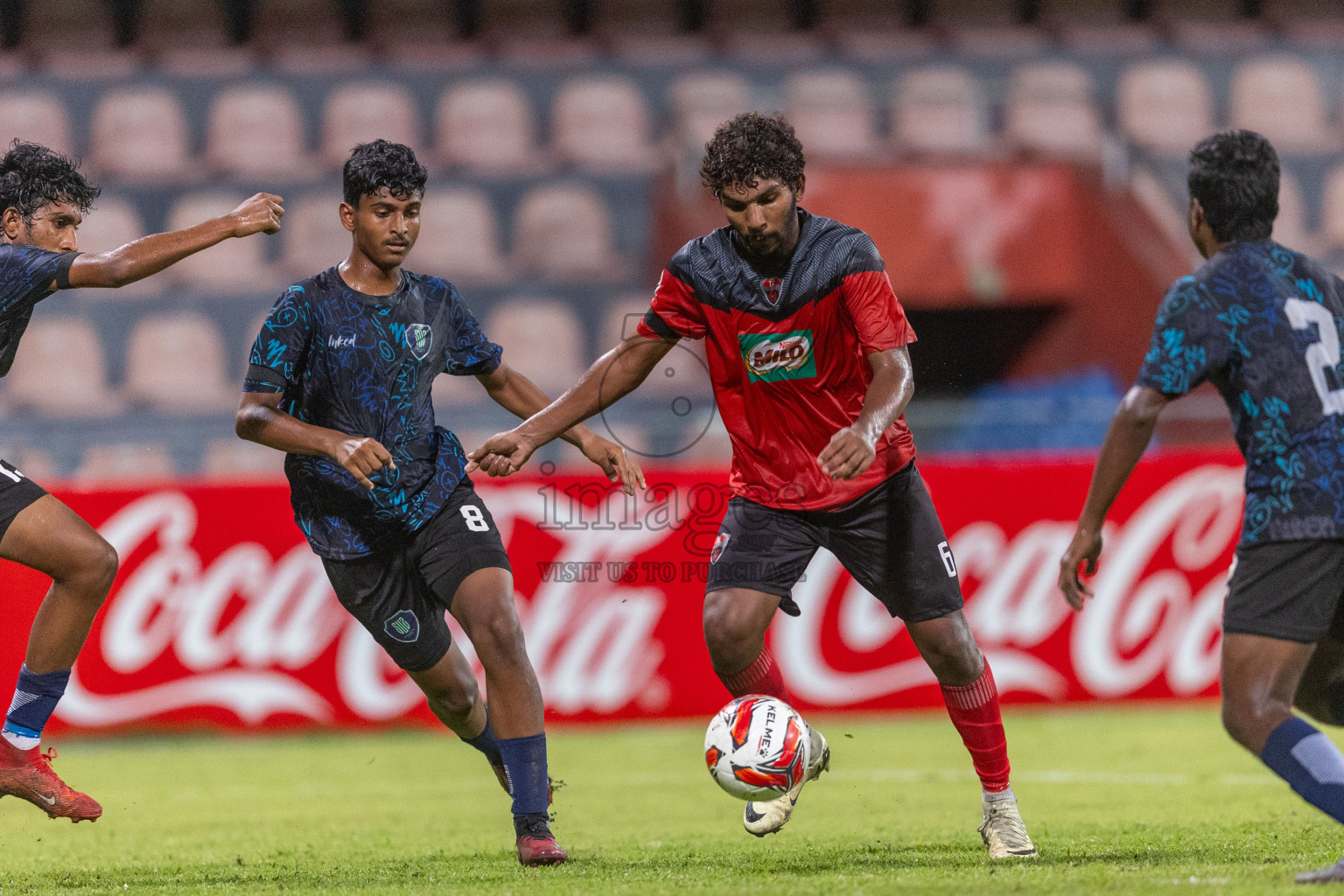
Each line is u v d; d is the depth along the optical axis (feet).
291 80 191.62
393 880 47.09
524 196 182.09
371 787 89.97
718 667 49.75
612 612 115.24
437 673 53.72
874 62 191.31
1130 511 116.88
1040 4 197.77
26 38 194.18
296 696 114.42
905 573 48.42
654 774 92.89
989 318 164.96
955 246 160.04
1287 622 38.01
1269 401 38.55
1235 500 116.67
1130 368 161.38
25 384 165.17
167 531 114.32
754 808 52.01
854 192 160.35
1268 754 37.63
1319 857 45.47
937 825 64.18
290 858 56.90
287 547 114.93
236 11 196.24
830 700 116.26
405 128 190.80
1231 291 39.04
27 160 49.42
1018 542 116.78
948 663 48.73
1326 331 39.17
